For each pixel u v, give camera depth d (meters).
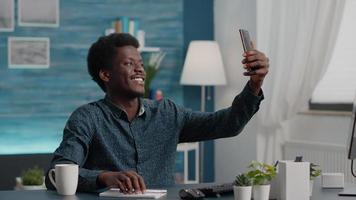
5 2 5.68
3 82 5.70
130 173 2.20
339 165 4.98
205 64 5.79
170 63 6.23
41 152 5.79
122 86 2.54
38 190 2.39
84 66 5.91
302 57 5.16
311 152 5.27
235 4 6.00
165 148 2.63
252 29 5.73
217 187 2.32
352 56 5.18
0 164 5.34
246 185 2.11
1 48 5.69
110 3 5.99
